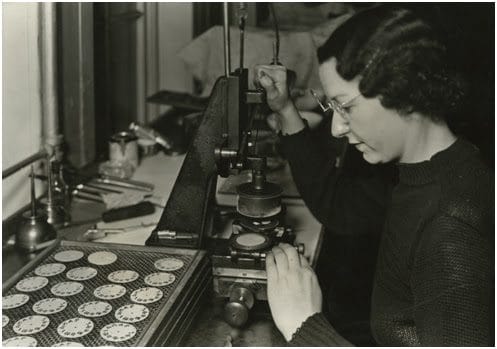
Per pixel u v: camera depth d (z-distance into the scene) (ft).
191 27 12.92
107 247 5.54
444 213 3.99
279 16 13.97
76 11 7.96
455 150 4.25
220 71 10.68
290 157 6.45
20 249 6.01
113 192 7.75
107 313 4.45
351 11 13.58
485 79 12.56
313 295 4.44
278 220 5.74
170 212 5.72
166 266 5.14
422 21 4.11
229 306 4.84
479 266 3.77
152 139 9.64
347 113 4.19
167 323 4.34
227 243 5.55
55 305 4.56
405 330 4.60
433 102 4.07
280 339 4.79
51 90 7.42
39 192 7.34
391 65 3.94
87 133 8.57
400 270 4.52
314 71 10.51
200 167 5.66
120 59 10.32
